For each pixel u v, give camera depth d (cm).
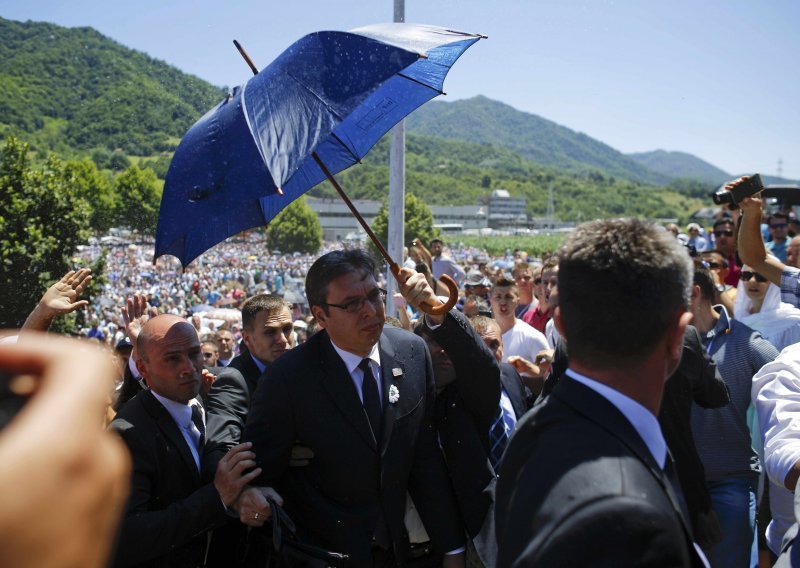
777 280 428
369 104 338
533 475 149
